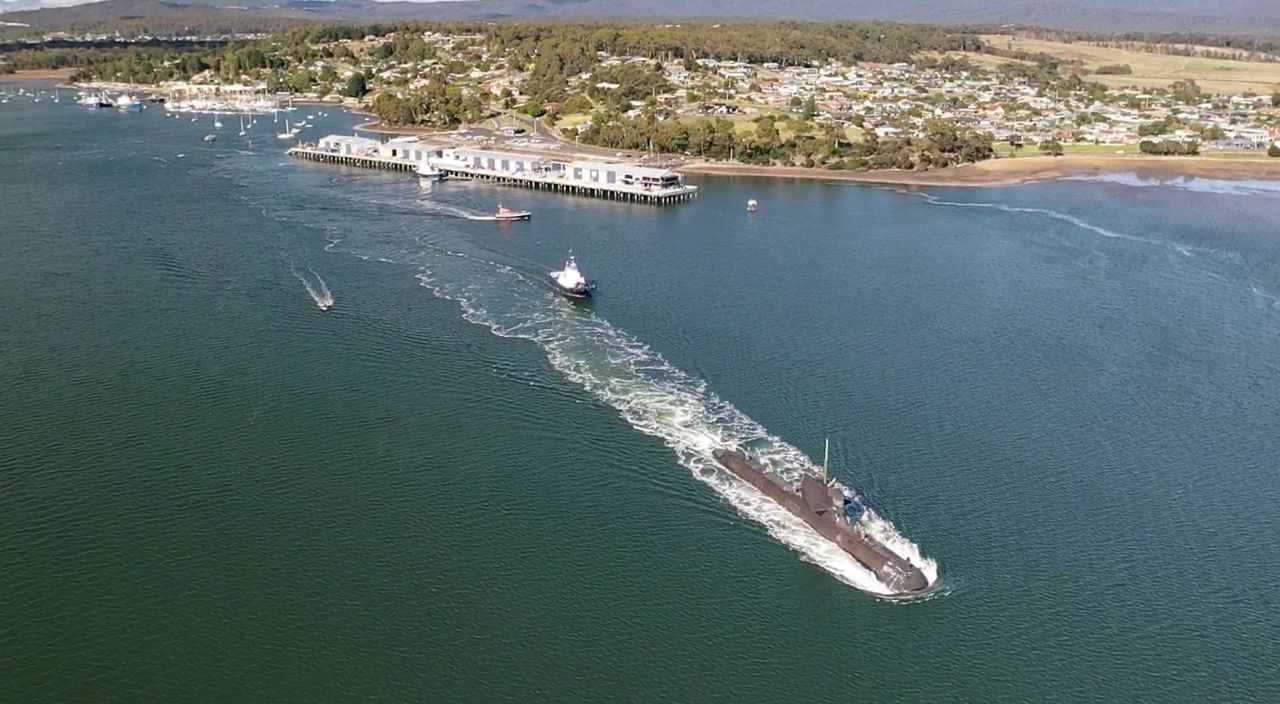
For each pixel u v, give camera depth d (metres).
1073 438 117.31
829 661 81.56
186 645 82.19
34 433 114.69
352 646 82.12
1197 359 143.38
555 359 137.88
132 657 81.00
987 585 90.62
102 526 97.38
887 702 77.81
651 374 133.38
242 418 118.94
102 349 139.25
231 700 76.81
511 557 93.19
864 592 89.19
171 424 117.19
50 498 101.81
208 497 102.19
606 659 81.25
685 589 89.25
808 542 95.69
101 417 118.81
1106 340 150.38
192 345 141.12
